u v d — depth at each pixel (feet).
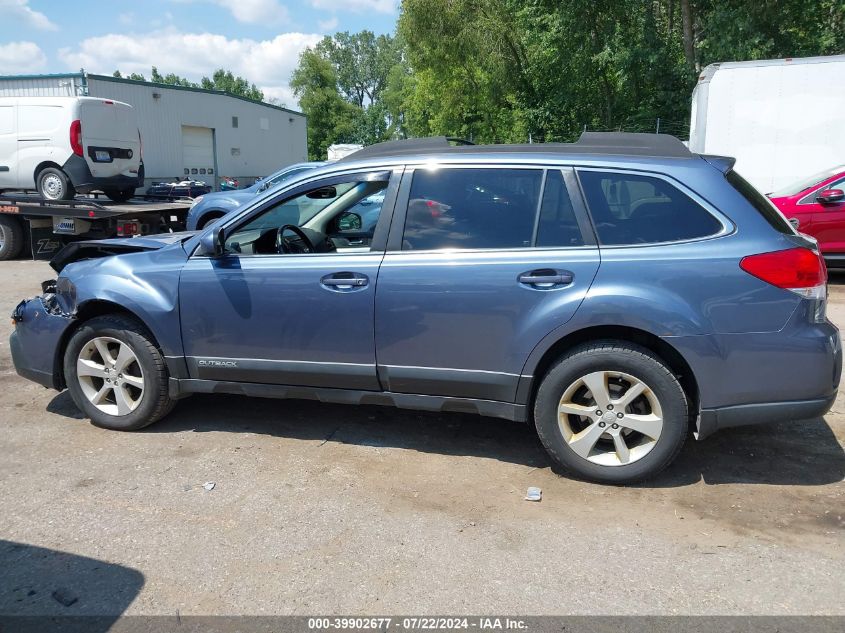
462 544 10.29
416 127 143.54
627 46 71.10
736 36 62.18
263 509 11.37
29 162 39.52
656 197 11.60
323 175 13.23
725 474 12.48
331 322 12.86
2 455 13.56
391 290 12.42
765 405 11.22
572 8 71.26
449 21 90.89
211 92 106.83
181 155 102.17
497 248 12.12
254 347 13.47
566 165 12.04
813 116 39.01
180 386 14.20
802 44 64.64
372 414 15.64
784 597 8.95
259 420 15.31
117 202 42.52
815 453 13.33
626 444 12.00
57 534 10.64
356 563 9.82
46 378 15.11
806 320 11.00
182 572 9.65
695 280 11.09
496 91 92.43
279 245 14.24
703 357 11.12
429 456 13.43
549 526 10.78
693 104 43.37
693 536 10.44
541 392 12.00
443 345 12.32
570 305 11.50
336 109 227.40
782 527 10.67
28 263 40.19
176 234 17.07
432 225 12.53
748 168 40.96
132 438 14.35
